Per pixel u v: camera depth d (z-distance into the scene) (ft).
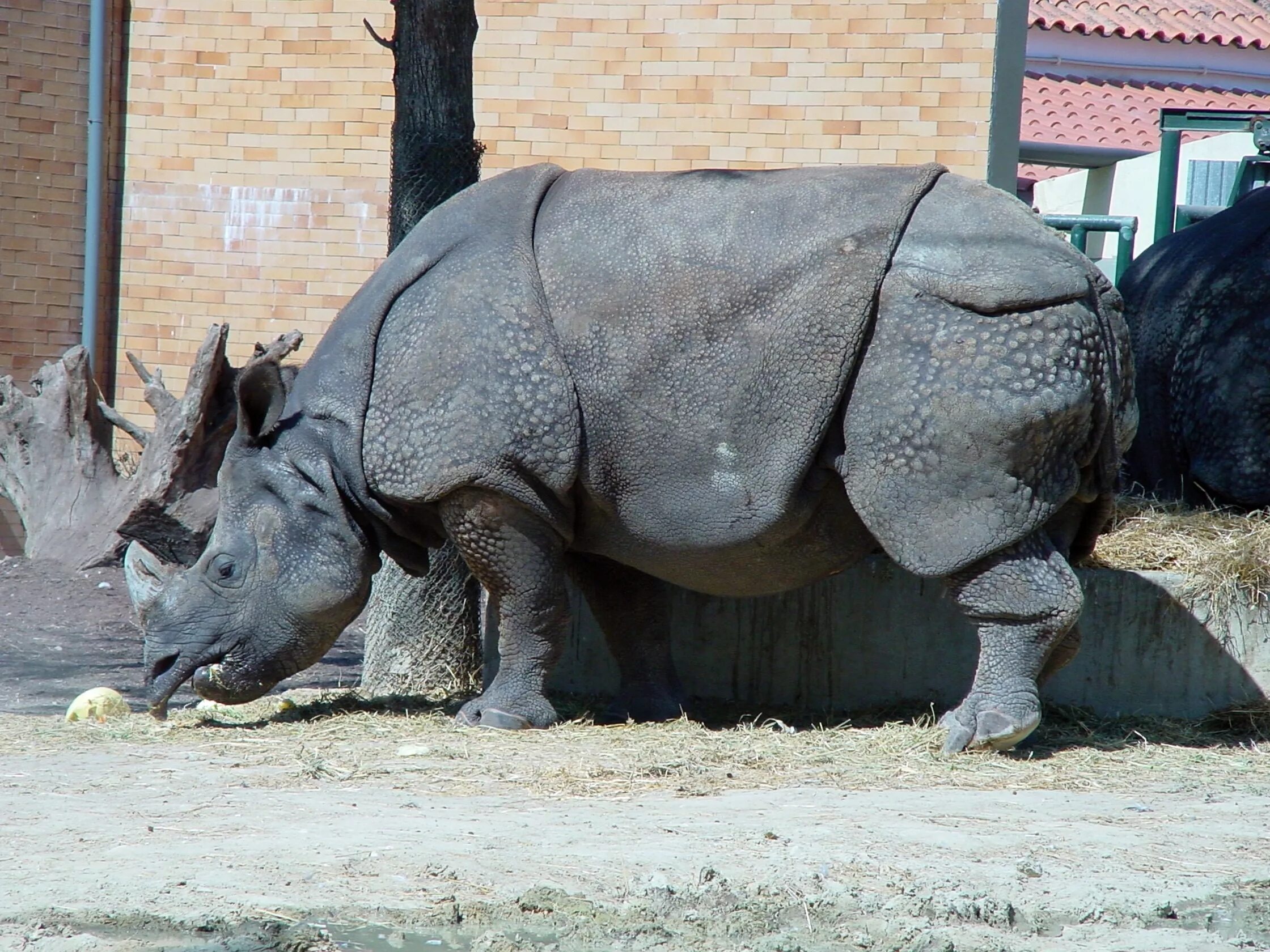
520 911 24.50
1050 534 37.99
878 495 35.86
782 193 37.50
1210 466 45.93
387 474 38.42
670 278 37.17
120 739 38.70
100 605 64.23
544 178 39.88
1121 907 24.73
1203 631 41.83
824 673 43.57
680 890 25.22
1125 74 143.13
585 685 44.75
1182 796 33.19
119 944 23.09
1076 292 35.42
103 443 72.08
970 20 69.67
